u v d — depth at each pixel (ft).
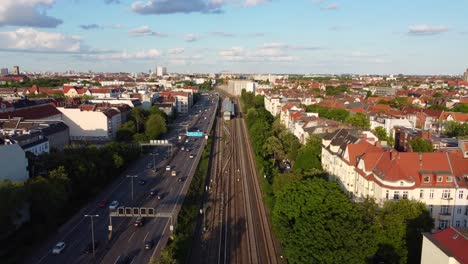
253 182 620.08
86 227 430.20
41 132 648.38
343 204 333.21
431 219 351.87
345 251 295.89
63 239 401.08
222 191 579.48
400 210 345.10
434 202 402.52
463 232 269.44
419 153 422.00
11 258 353.72
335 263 294.66
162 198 520.42
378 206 379.55
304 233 317.22
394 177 396.98
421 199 400.67
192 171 655.35
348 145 489.67
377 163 433.07
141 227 428.15
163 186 575.38
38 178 414.00
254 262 375.04
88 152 569.23
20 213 389.39
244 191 577.84
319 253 299.79
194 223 459.73
